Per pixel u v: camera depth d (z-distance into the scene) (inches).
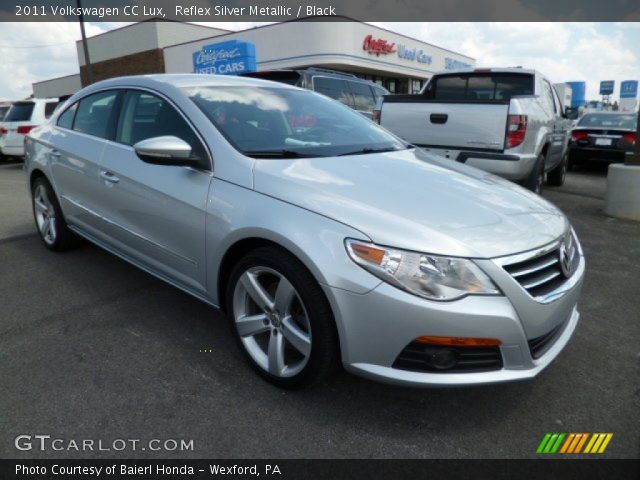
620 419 93.7
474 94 274.2
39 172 172.9
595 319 135.9
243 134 114.3
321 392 99.4
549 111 272.2
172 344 116.3
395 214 88.8
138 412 92.2
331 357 89.8
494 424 91.7
